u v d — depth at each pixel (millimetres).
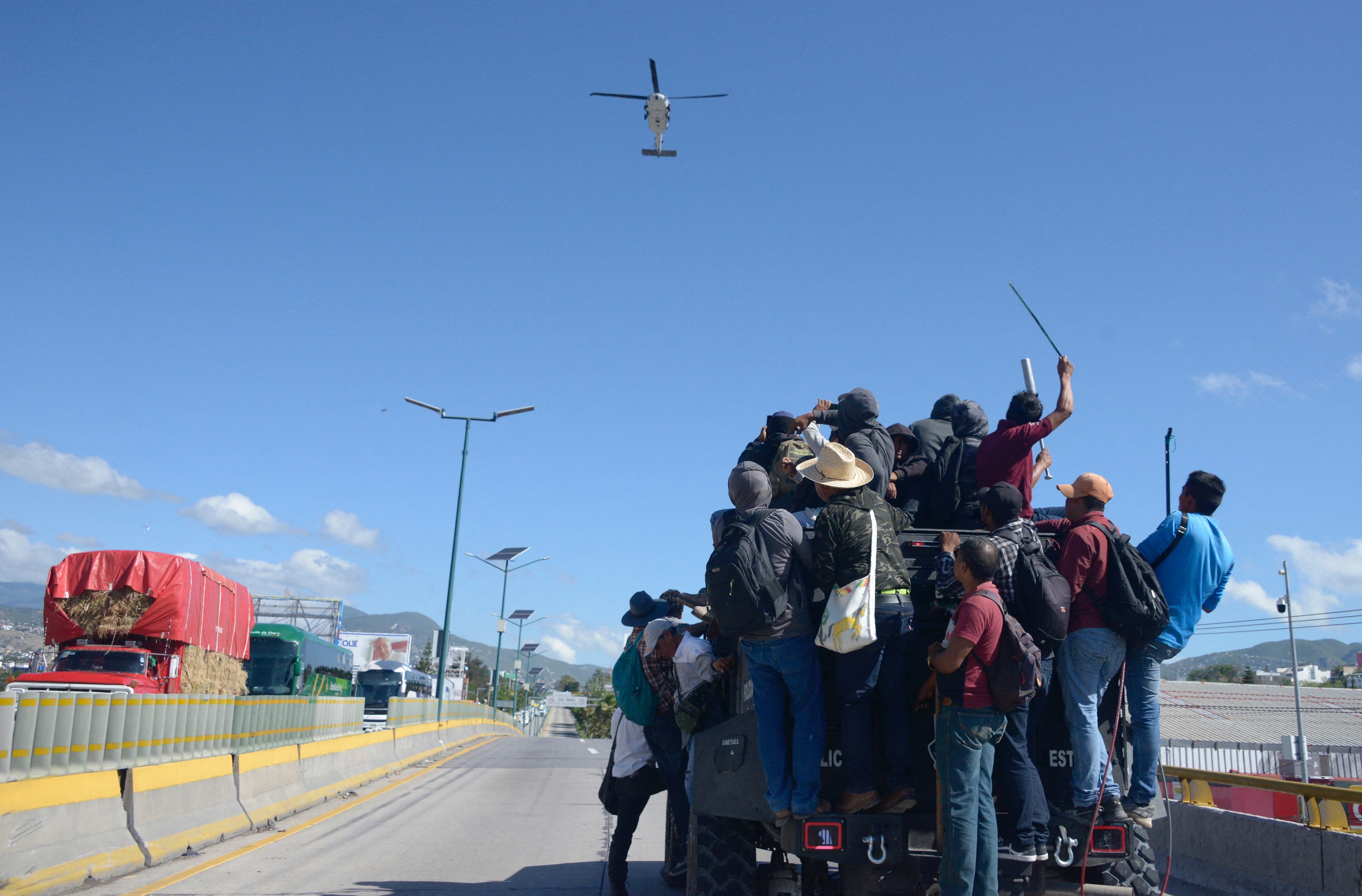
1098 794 4824
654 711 7082
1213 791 8914
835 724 4988
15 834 6672
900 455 6520
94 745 7809
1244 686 48094
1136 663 5273
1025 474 6043
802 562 4988
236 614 24250
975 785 4441
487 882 8188
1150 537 5562
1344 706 44344
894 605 4746
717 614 4855
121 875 7703
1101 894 4832
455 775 19031
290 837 10414
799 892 5809
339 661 43594
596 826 12078
